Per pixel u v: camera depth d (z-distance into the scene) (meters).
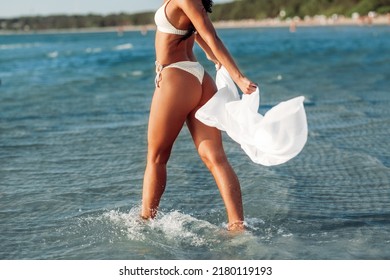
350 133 11.63
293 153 5.86
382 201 7.62
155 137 6.41
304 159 9.72
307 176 8.77
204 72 6.34
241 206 6.40
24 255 6.12
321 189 8.14
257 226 6.75
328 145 10.61
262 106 15.29
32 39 138.12
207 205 7.54
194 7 5.89
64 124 13.45
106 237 6.52
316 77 22.45
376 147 10.44
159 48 6.21
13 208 7.55
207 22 5.93
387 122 12.62
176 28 6.08
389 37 67.62
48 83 23.56
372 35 77.94
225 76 6.52
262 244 6.21
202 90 6.27
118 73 27.94
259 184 8.31
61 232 6.71
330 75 23.12
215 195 7.95
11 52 60.44
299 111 5.72
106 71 29.58
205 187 8.29
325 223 6.85
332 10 198.88
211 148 6.32
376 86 19.00
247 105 5.93
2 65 37.00
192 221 6.90
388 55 34.84
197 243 6.28
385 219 6.98
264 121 5.80
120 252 6.12
